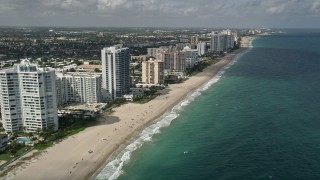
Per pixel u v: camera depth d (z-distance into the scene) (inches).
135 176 6673.2
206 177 6565.0
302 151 7539.4
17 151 7677.2
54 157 7416.3
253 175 6565.0
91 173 6776.6
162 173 6771.7
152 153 7706.7
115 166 7086.6
